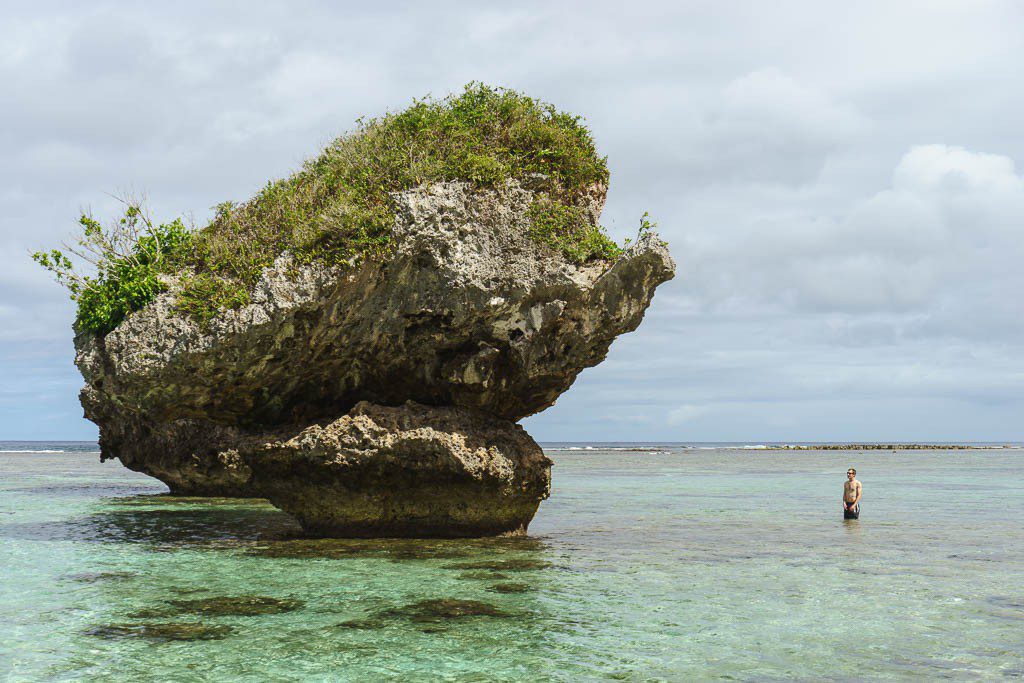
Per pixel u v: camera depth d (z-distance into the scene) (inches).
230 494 1147.9
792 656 377.7
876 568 616.1
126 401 687.1
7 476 1759.4
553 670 354.0
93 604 470.9
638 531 836.0
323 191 679.7
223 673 346.0
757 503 1200.2
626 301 665.0
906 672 352.5
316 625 426.6
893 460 3540.8
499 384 702.5
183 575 557.0
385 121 735.7
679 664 363.9
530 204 674.2
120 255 716.0
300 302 618.5
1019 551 707.4
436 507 709.9
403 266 653.9
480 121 717.9
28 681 333.7
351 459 658.8
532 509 755.4
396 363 699.4
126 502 1109.1
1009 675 348.5
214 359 625.9
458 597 496.4
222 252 668.7
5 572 569.6
